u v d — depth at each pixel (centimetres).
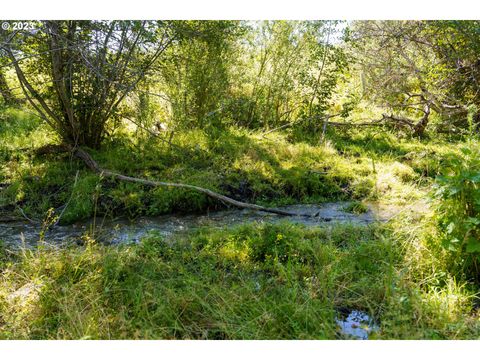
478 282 415
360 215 638
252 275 446
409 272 418
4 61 696
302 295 395
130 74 764
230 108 987
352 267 436
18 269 440
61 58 717
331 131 1007
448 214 421
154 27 734
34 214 629
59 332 353
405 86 1088
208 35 844
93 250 473
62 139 794
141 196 663
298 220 623
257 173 746
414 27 1018
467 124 1038
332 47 997
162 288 405
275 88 1009
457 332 339
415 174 765
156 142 837
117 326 362
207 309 384
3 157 755
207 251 486
